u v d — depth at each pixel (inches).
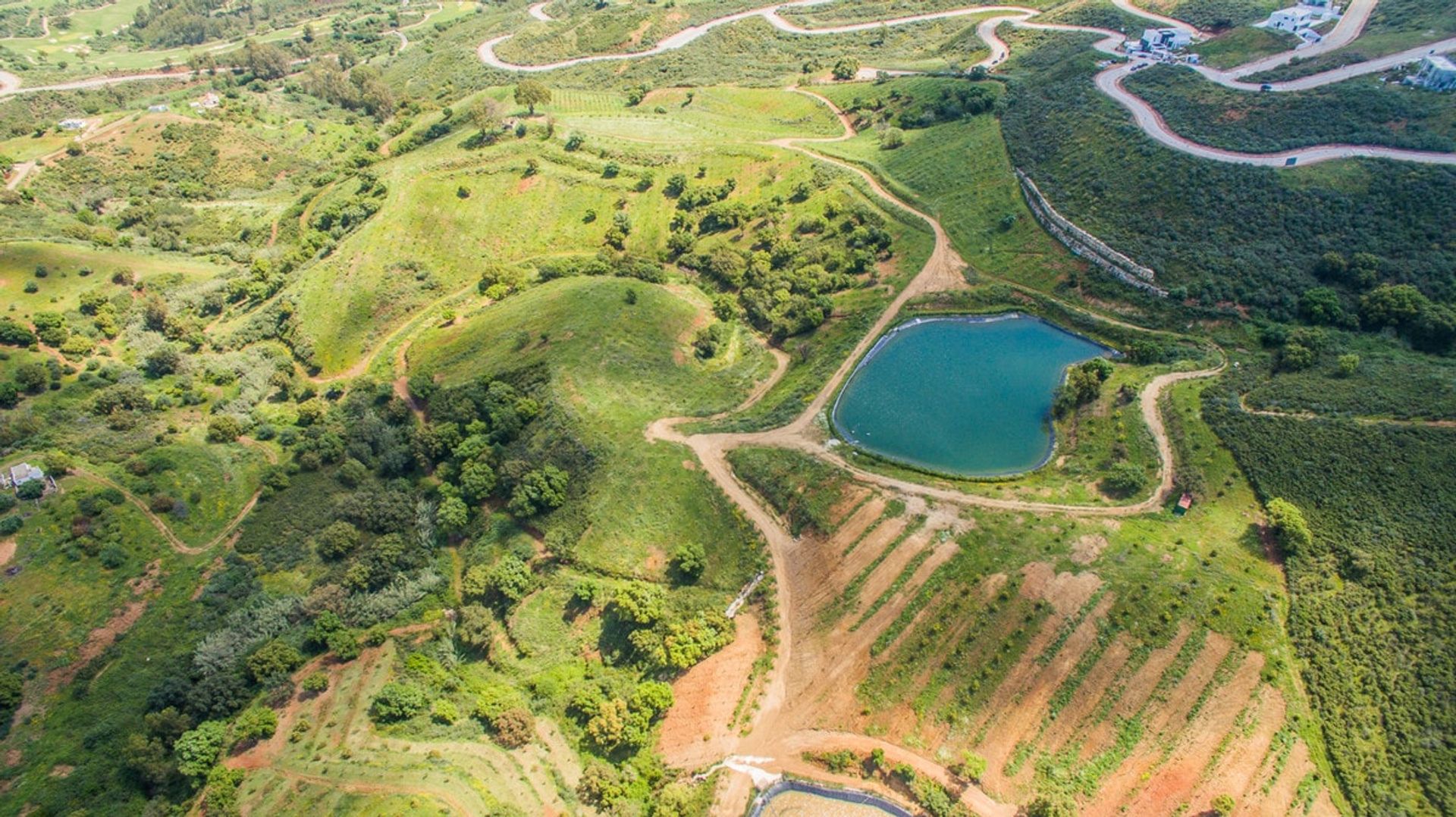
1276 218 5457.7
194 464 4840.1
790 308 5974.4
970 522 4124.0
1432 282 4916.3
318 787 3393.2
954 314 5787.4
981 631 3710.6
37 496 4323.3
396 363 5969.5
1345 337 4909.0
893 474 4490.7
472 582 4205.2
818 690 3718.0
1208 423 4520.2
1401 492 3850.9
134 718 3666.3
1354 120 5792.3
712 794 3435.0
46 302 6028.5
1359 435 4133.9
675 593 4178.2
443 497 4746.6
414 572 4439.0
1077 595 3715.6
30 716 3565.5
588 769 3503.9
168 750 3560.5
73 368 5408.5
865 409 5059.1
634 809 3388.3
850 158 7332.7
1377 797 3058.6
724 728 3651.6
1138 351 5137.8
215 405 5428.2
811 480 4478.3
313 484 4857.3
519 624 4160.9
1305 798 3102.9
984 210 6501.0
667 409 5108.3
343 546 4451.3
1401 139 5536.4
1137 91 6835.6
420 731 3671.3
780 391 5383.9
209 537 4525.1
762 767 3516.2
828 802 3398.1
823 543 4192.9
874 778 3427.7
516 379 5285.4
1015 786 3307.1
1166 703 3390.7
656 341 5708.7
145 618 4030.5
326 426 5221.5
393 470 4928.6
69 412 4970.5
